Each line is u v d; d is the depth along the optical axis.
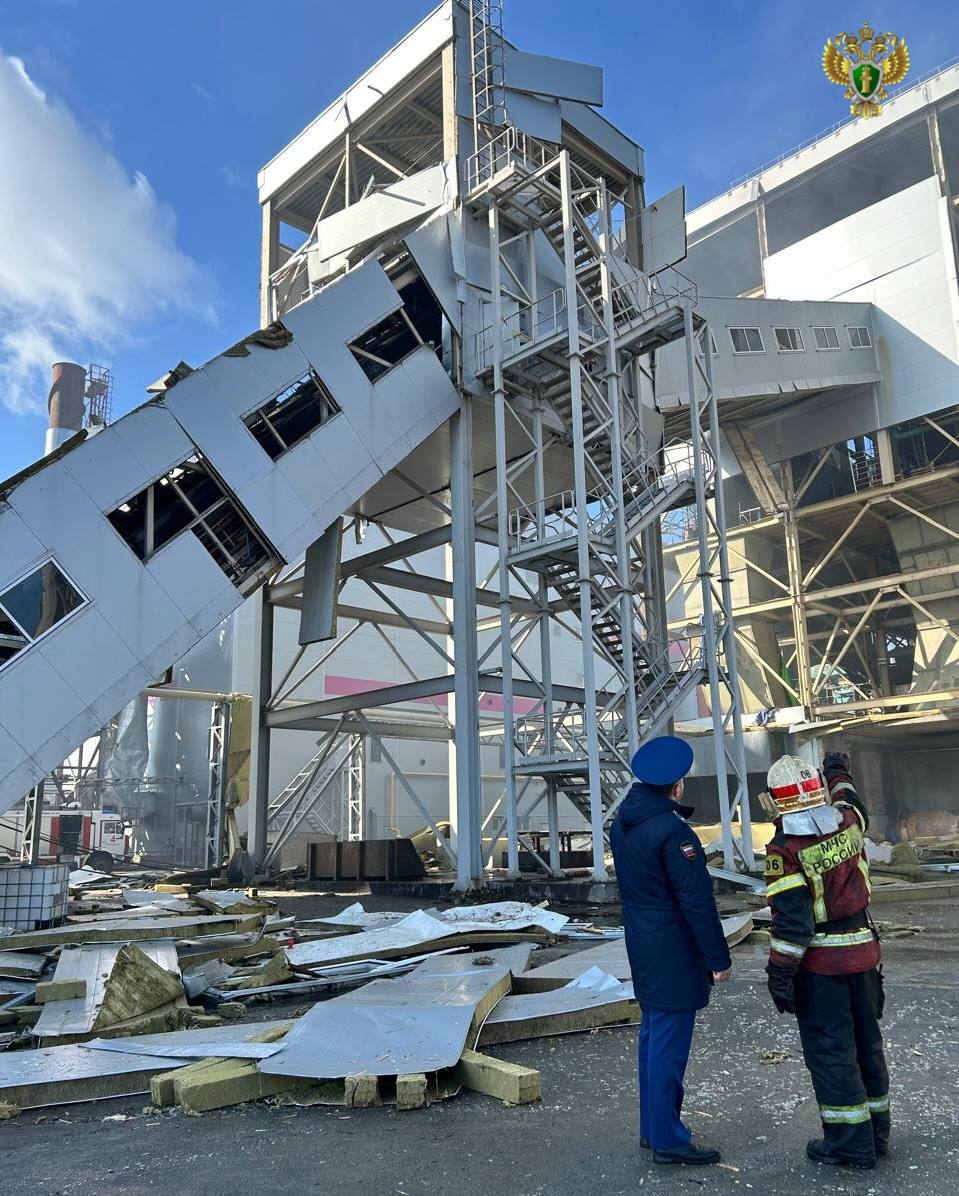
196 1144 4.82
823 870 4.32
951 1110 4.99
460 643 20.97
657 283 24.78
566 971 8.65
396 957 10.41
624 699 19.86
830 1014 4.30
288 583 27.30
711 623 20.66
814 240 45.22
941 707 38.56
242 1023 7.82
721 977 4.29
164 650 16.38
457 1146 4.63
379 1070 5.39
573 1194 3.99
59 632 15.20
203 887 25.64
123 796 45.12
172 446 16.98
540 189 21.47
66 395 60.19
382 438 20.17
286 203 29.05
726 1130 4.78
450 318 22.05
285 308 27.98
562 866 24.91
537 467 21.62
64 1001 8.48
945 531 39.44
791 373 38.31
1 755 14.37
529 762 19.50
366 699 23.39
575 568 20.84
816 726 40.47
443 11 23.41
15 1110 5.51
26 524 15.14
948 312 40.25
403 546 23.23
